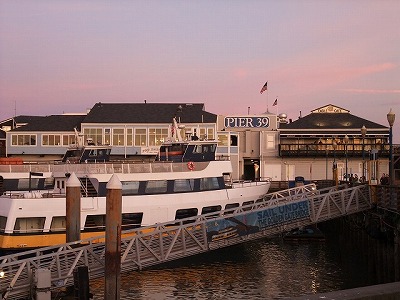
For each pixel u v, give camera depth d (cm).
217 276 3027
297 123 7175
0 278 2247
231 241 2894
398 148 4922
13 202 3053
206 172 3581
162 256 2620
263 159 7025
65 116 7325
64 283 2314
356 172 6838
